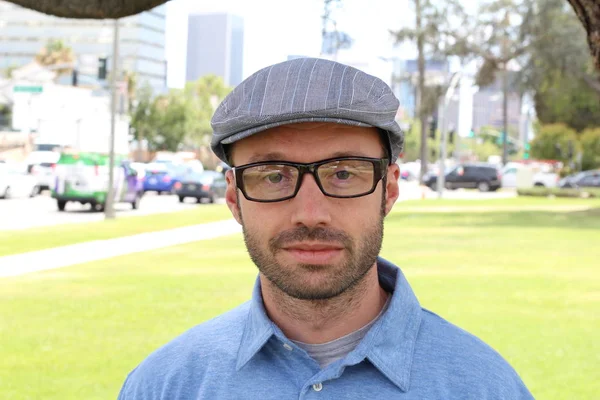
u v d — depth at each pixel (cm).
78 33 12925
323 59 172
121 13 412
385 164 175
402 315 172
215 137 177
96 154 2691
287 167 171
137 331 809
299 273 171
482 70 3512
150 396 181
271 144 172
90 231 1983
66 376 638
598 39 419
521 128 11912
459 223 2302
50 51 8225
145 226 2167
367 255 173
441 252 1528
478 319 862
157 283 1135
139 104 7944
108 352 720
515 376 177
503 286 1093
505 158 6581
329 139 171
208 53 17512
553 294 1027
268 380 171
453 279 1159
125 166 2802
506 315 885
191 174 3450
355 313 176
